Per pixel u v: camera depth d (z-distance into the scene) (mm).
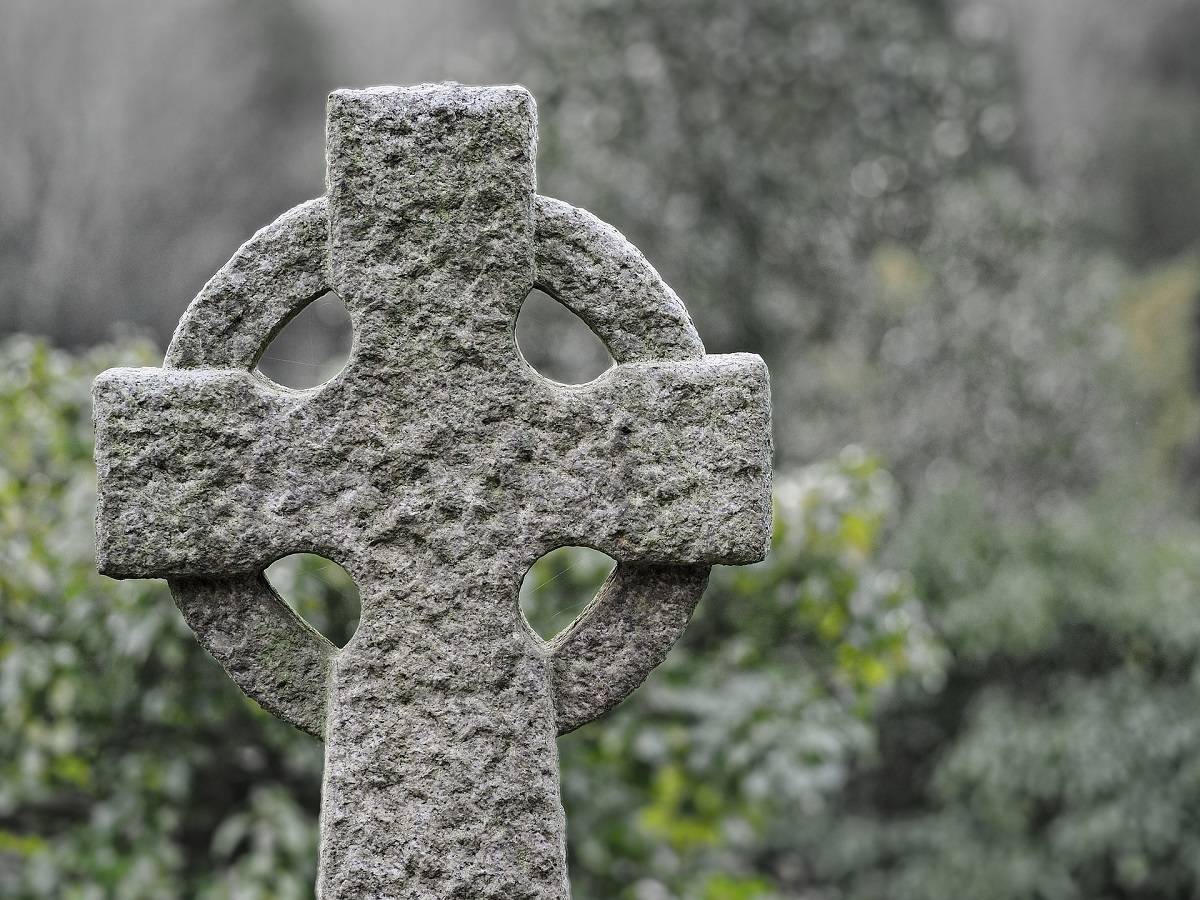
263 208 11344
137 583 3195
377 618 1750
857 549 3820
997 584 5438
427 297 1728
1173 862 5316
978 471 6191
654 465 1750
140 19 11008
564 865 1793
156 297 10570
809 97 6766
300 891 3373
